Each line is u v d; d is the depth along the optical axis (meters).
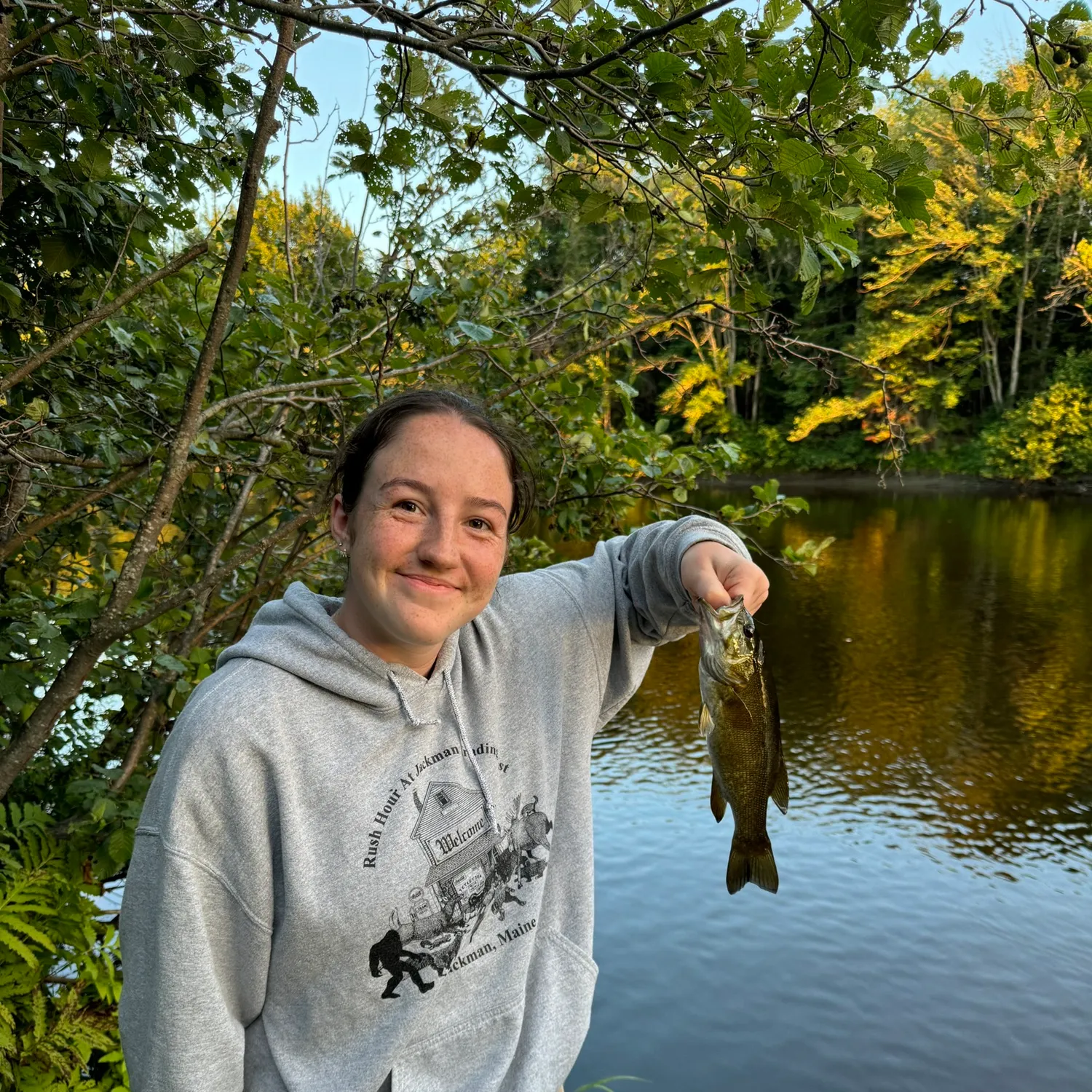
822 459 34.59
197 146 3.08
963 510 26.84
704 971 5.52
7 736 3.20
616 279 4.08
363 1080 1.27
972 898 6.31
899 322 31.80
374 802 1.29
